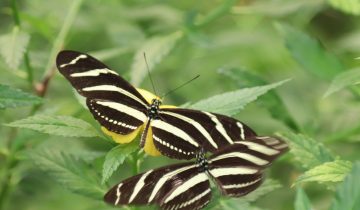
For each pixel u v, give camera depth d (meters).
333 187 0.93
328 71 1.01
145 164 1.10
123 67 1.15
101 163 0.98
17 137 1.01
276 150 0.88
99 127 0.96
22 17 1.06
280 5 1.13
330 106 1.12
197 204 0.90
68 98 1.12
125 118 0.91
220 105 0.92
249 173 0.90
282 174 1.11
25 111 1.07
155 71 1.15
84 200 1.08
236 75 1.00
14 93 0.90
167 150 0.90
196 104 0.92
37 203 1.08
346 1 1.04
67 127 0.91
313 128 1.07
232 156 0.90
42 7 1.15
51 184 1.08
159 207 0.89
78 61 0.90
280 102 1.01
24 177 1.07
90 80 0.91
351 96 1.11
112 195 0.88
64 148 1.05
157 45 1.04
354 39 1.13
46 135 1.02
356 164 0.87
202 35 1.07
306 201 0.88
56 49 1.06
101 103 0.91
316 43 1.02
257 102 1.01
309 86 1.15
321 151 0.93
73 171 0.95
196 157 0.90
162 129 0.91
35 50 1.15
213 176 0.90
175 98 1.14
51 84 1.12
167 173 0.90
